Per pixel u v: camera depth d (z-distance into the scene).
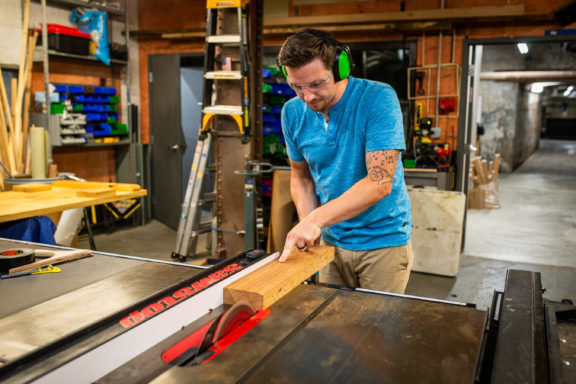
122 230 5.46
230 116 3.72
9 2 4.40
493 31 4.56
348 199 1.29
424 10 4.59
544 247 4.90
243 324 0.92
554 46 8.85
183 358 0.81
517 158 12.62
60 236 2.87
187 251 4.34
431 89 4.80
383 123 1.34
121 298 1.02
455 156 4.75
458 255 3.97
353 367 0.77
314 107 1.34
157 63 5.65
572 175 11.05
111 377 0.75
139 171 5.73
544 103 26.19
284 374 0.74
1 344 0.82
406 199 1.62
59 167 5.04
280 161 4.58
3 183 3.65
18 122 4.26
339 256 1.67
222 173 3.85
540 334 0.83
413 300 1.06
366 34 4.96
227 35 3.41
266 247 4.15
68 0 4.83
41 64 4.77
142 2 5.78
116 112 5.44
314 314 0.98
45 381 0.66
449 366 0.78
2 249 1.43
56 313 0.95
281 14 5.21
